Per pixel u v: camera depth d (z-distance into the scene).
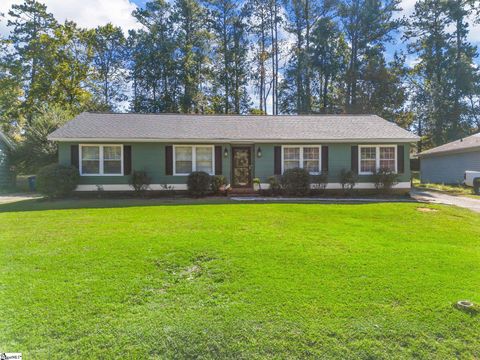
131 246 5.14
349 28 29.95
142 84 32.50
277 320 3.01
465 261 4.66
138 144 13.27
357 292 3.55
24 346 2.63
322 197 13.10
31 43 25.64
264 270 4.19
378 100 27.75
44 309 3.16
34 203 11.05
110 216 7.99
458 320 3.02
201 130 14.00
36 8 28.03
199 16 31.72
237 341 2.74
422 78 32.75
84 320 2.99
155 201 11.45
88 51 27.77
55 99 25.66
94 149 13.04
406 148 13.83
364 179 13.80
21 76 27.64
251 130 14.23
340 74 30.14
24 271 4.10
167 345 2.70
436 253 5.04
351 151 13.80
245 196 13.38
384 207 9.86
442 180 21.62
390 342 2.75
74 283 3.76
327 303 3.31
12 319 2.98
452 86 30.39
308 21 30.34
